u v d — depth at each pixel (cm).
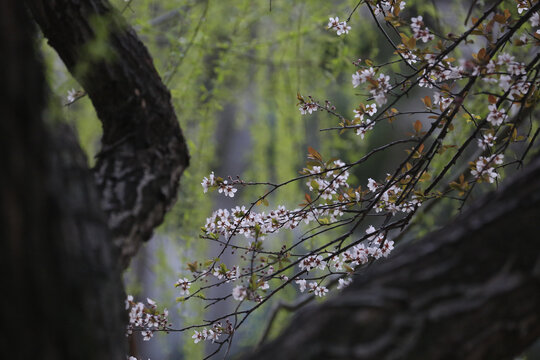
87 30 320
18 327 254
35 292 261
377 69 344
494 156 340
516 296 282
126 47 323
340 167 348
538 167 292
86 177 296
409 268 291
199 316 416
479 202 294
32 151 268
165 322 347
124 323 296
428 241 293
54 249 276
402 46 344
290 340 288
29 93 267
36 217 267
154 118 324
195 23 415
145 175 320
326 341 280
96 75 321
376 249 352
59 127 296
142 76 323
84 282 287
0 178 252
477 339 279
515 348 287
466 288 285
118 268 296
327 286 377
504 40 334
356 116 351
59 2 319
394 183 347
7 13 261
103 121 325
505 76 334
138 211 316
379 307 285
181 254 422
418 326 279
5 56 258
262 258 353
